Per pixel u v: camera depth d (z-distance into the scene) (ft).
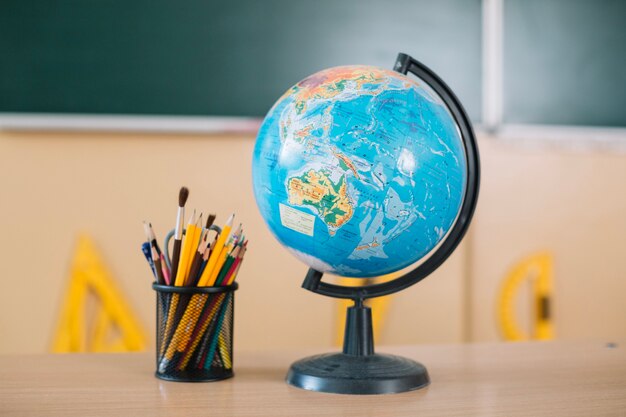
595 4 7.36
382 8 7.00
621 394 2.65
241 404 2.48
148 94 6.70
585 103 7.38
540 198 7.36
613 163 7.49
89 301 6.70
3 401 2.51
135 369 3.07
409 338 7.13
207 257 2.88
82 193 6.70
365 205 2.47
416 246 2.63
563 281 7.43
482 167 7.22
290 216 2.57
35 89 6.58
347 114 2.49
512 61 7.20
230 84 6.80
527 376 2.96
